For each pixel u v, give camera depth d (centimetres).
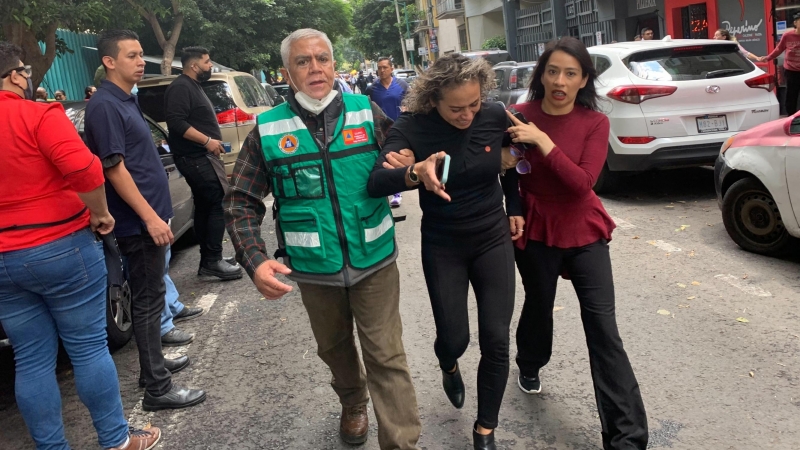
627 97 691
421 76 255
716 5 1474
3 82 266
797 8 1245
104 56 347
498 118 269
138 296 357
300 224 267
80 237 277
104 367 293
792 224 490
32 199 262
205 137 552
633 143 693
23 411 282
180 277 629
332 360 298
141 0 1168
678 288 478
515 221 289
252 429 338
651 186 823
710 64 704
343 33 2738
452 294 279
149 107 913
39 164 261
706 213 676
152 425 349
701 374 352
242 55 2172
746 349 376
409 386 273
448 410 340
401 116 270
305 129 262
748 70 705
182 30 2058
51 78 1507
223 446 324
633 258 555
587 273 283
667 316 430
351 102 271
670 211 698
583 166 273
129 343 471
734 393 331
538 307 309
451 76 245
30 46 903
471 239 274
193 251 732
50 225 266
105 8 1006
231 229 269
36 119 257
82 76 1677
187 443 329
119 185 329
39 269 265
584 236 282
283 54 262
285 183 265
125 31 349
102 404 296
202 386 391
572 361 380
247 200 273
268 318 498
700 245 573
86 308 284
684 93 681
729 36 1030
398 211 816
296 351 432
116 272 322
